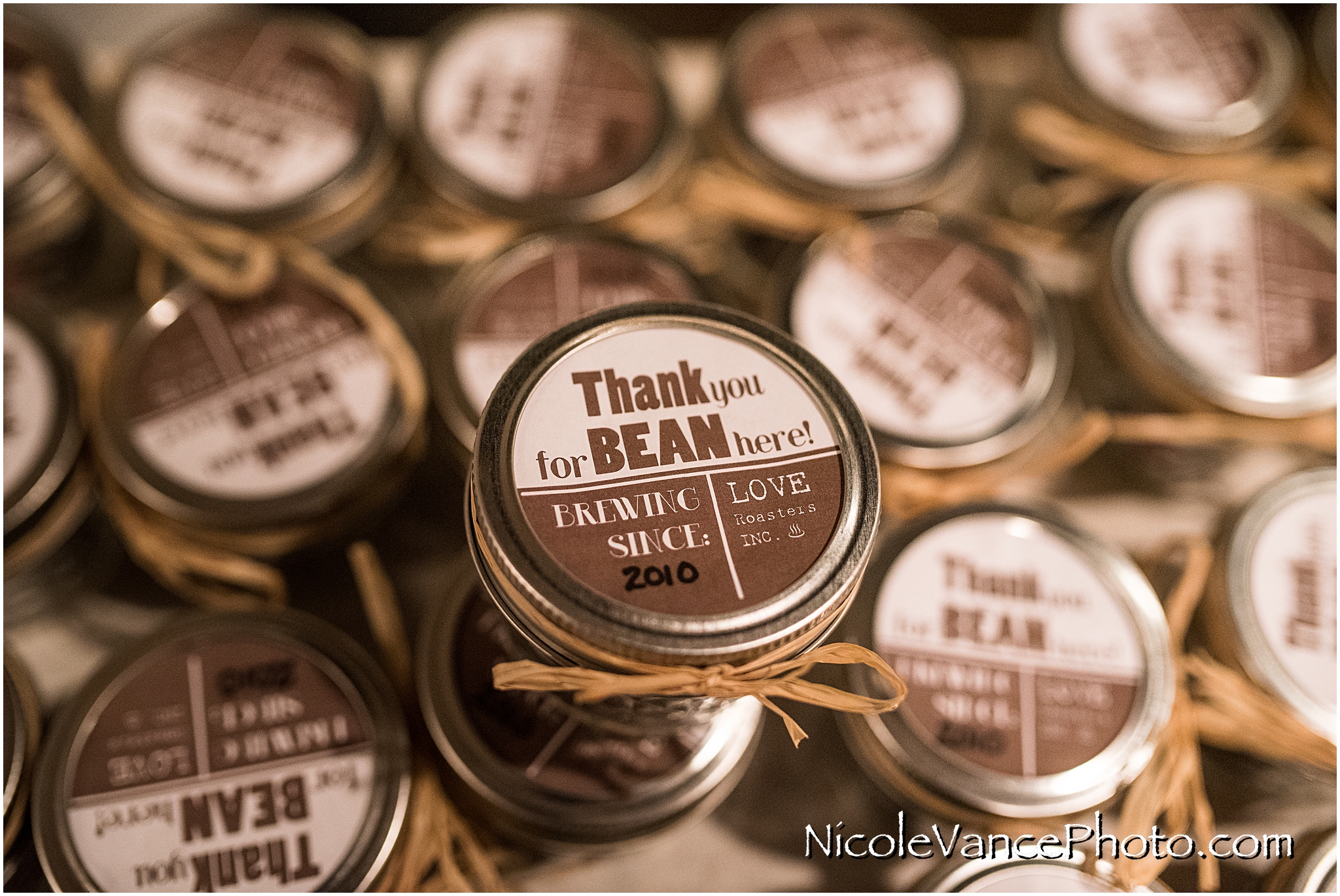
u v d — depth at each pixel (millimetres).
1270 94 601
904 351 568
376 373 560
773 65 606
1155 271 579
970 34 663
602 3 657
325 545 560
